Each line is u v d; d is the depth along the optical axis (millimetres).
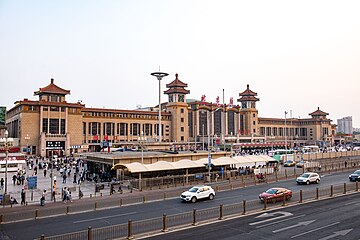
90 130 111500
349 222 22406
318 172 58031
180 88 134000
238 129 147750
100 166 53594
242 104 160875
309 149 118250
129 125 120500
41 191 39125
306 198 31438
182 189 40125
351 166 67875
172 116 131625
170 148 88750
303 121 187375
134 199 32438
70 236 19109
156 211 27031
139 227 21375
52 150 94812
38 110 96625
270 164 61031
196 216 24219
